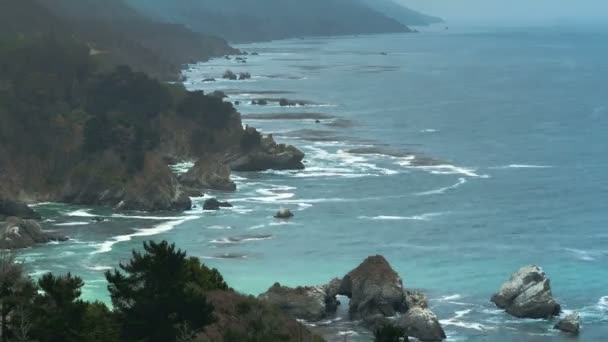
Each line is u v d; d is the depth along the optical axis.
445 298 148.88
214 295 102.62
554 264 167.00
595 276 160.25
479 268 164.12
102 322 91.06
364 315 138.25
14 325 88.69
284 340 89.06
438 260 168.75
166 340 88.75
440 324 136.12
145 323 89.50
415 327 131.88
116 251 171.62
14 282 92.19
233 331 86.62
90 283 150.62
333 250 174.38
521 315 140.25
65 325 88.31
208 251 172.88
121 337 90.44
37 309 89.56
